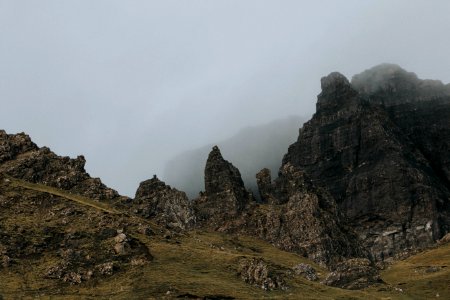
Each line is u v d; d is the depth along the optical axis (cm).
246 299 17262
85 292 17350
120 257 19925
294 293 19525
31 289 17362
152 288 17388
